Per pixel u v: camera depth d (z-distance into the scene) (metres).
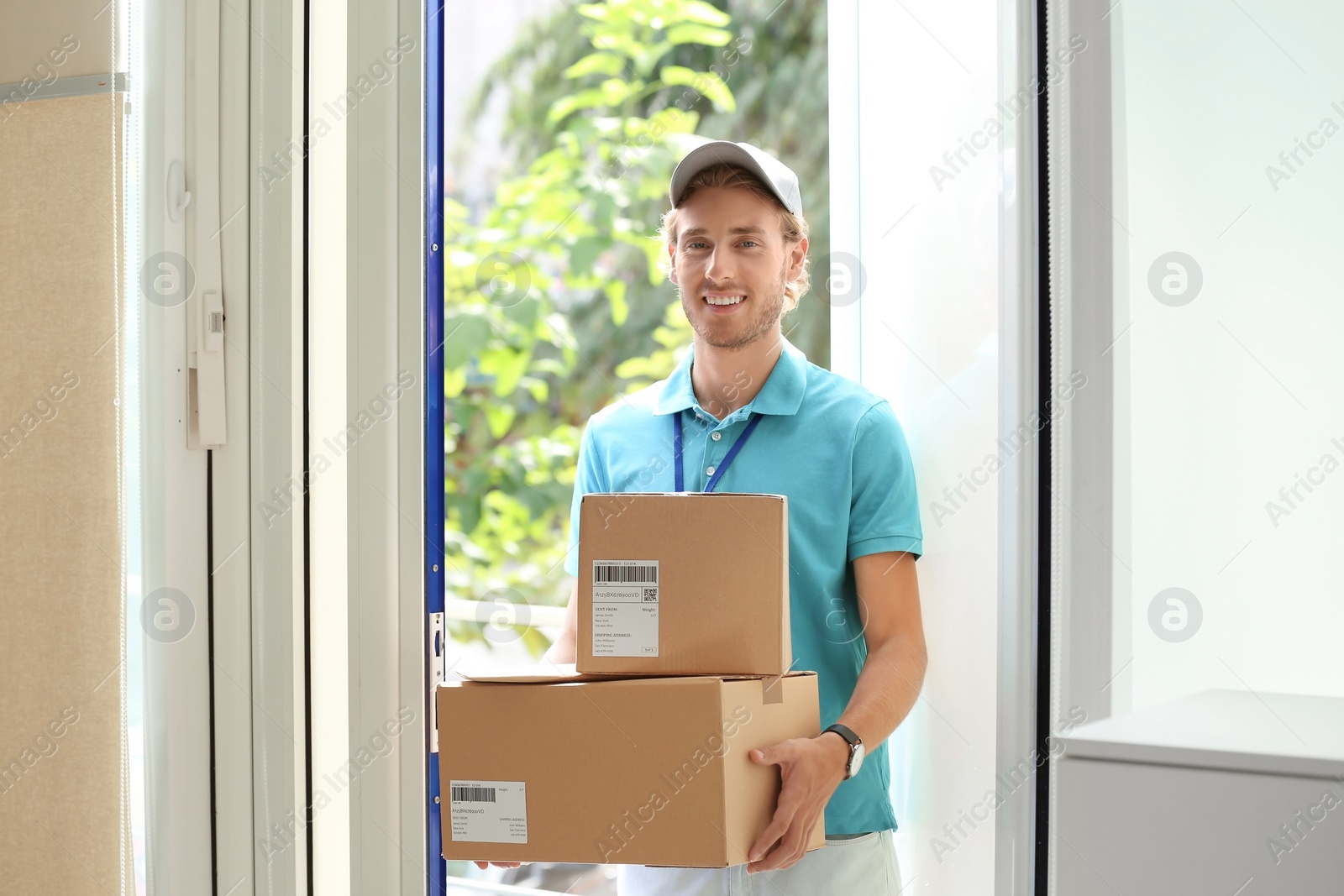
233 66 1.44
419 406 1.44
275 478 1.44
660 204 3.74
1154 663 1.23
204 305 1.43
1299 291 1.18
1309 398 1.17
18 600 1.42
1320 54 1.17
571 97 3.72
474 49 3.78
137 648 1.48
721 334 1.58
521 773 1.20
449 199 3.84
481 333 3.83
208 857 1.46
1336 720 1.16
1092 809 1.26
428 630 1.46
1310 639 1.17
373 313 1.45
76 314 1.40
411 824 1.44
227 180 1.45
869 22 1.88
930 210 1.66
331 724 1.47
